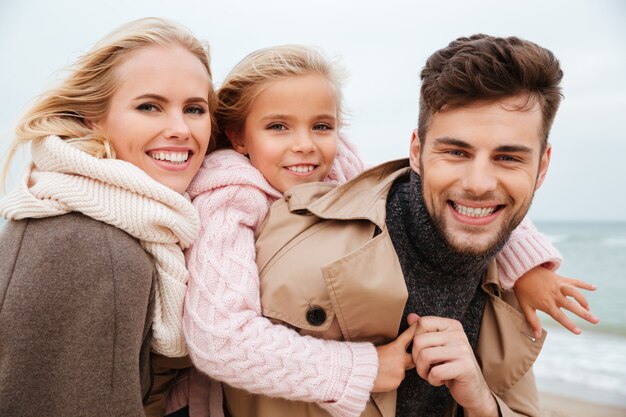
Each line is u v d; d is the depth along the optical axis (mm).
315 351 1499
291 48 2072
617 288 17562
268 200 1919
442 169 1521
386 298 1547
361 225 1705
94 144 1576
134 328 1379
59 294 1314
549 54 1513
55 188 1419
